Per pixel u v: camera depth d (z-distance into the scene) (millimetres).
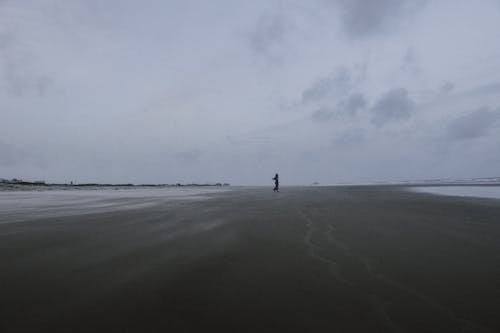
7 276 3299
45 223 6953
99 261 3859
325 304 2574
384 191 23453
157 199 15281
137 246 4664
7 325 2234
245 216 8016
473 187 29078
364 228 6082
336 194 19234
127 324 2256
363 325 2223
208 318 2344
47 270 3500
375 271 3404
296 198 15234
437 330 2150
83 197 17469
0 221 7285
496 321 2264
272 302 2617
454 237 5164
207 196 18078
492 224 6492
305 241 4926
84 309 2498
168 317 2361
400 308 2488
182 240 5074
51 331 2158
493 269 3451
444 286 2947
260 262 3783
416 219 7281
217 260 3887
